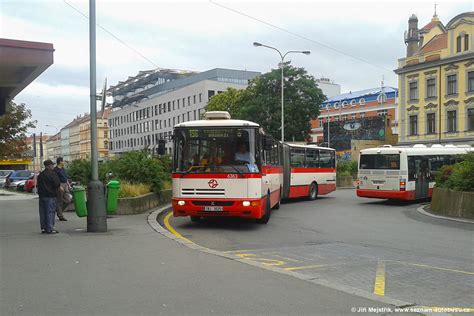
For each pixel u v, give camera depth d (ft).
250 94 174.50
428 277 24.50
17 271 24.56
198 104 298.97
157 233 38.09
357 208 66.69
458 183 55.36
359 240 37.86
